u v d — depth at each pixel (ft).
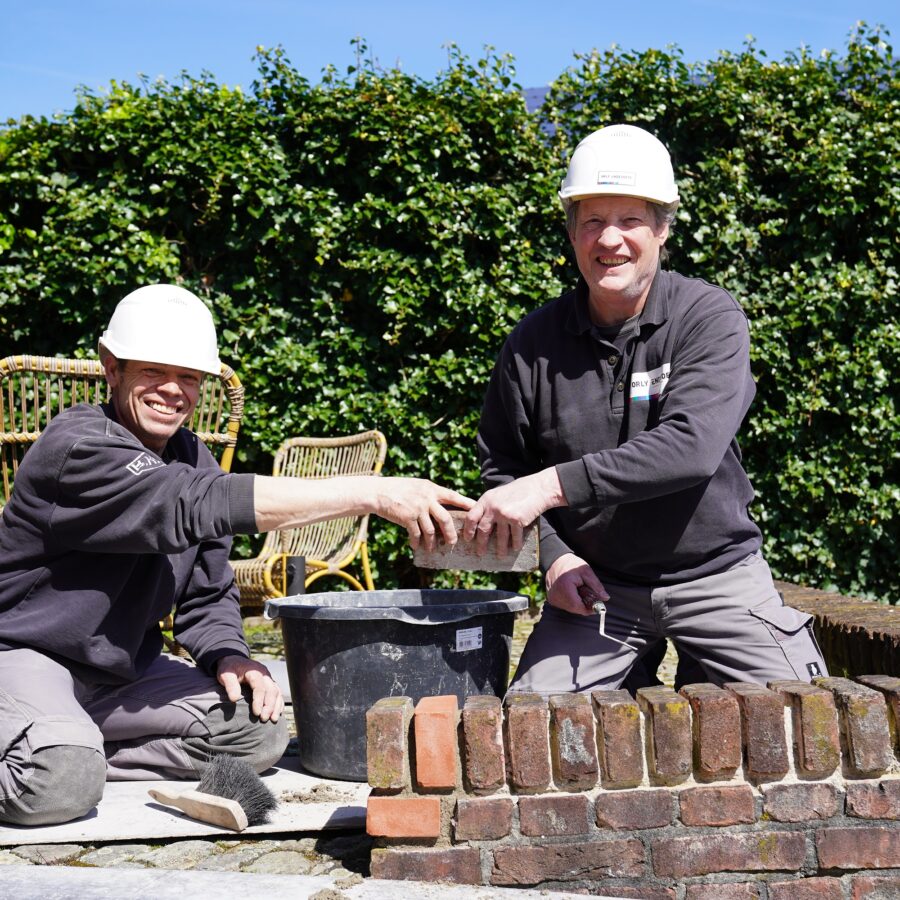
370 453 17.25
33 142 18.75
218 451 19.45
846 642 11.02
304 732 8.86
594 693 6.82
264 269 19.58
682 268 20.42
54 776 7.37
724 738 6.42
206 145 18.99
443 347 20.20
